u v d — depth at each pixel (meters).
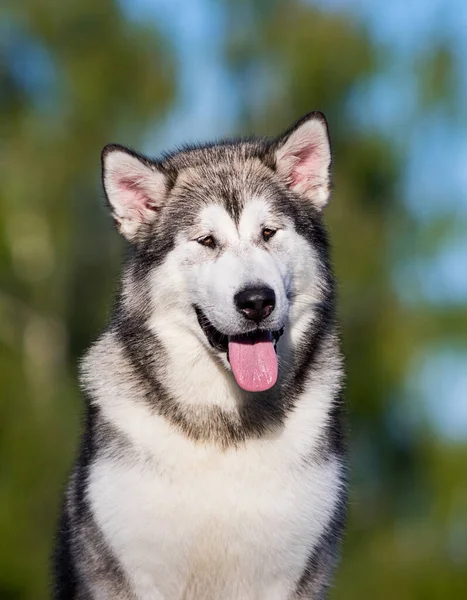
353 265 22.22
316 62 23.23
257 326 7.61
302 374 8.09
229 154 8.57
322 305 8.25
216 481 7.64
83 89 23.28
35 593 19.80
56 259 23.23
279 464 7.71
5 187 22.84
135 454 7.73
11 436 21.09
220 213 8.00
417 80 23.72
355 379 22.42
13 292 23.23
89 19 23.67
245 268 7.66
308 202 8.53
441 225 22.84
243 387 7.66
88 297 23.45
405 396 22.56
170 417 7.85
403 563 21.39
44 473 20.97
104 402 8.02
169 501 7.59
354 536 22.05
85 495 7.93
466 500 22.19
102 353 8.31
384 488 22.66
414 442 22.44
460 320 22.50
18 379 21.78
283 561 7.73
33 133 23.55
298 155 8.54
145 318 8.09
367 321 22.58
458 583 21.17
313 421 7.93
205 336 7.87
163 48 23.84
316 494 7.75
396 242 22.97
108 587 7.82
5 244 22.58
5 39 23.77
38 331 23.27
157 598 7.77
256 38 23.94
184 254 7.99
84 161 23.31
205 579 7.79
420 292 22.86
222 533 7.62
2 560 19.80
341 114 23.53
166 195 8.41
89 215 23.52
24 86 23.95
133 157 8.39
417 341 22.45
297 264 8.05
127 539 7.62
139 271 8.23
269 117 23.69
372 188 23.44
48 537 20.53
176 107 23.77
